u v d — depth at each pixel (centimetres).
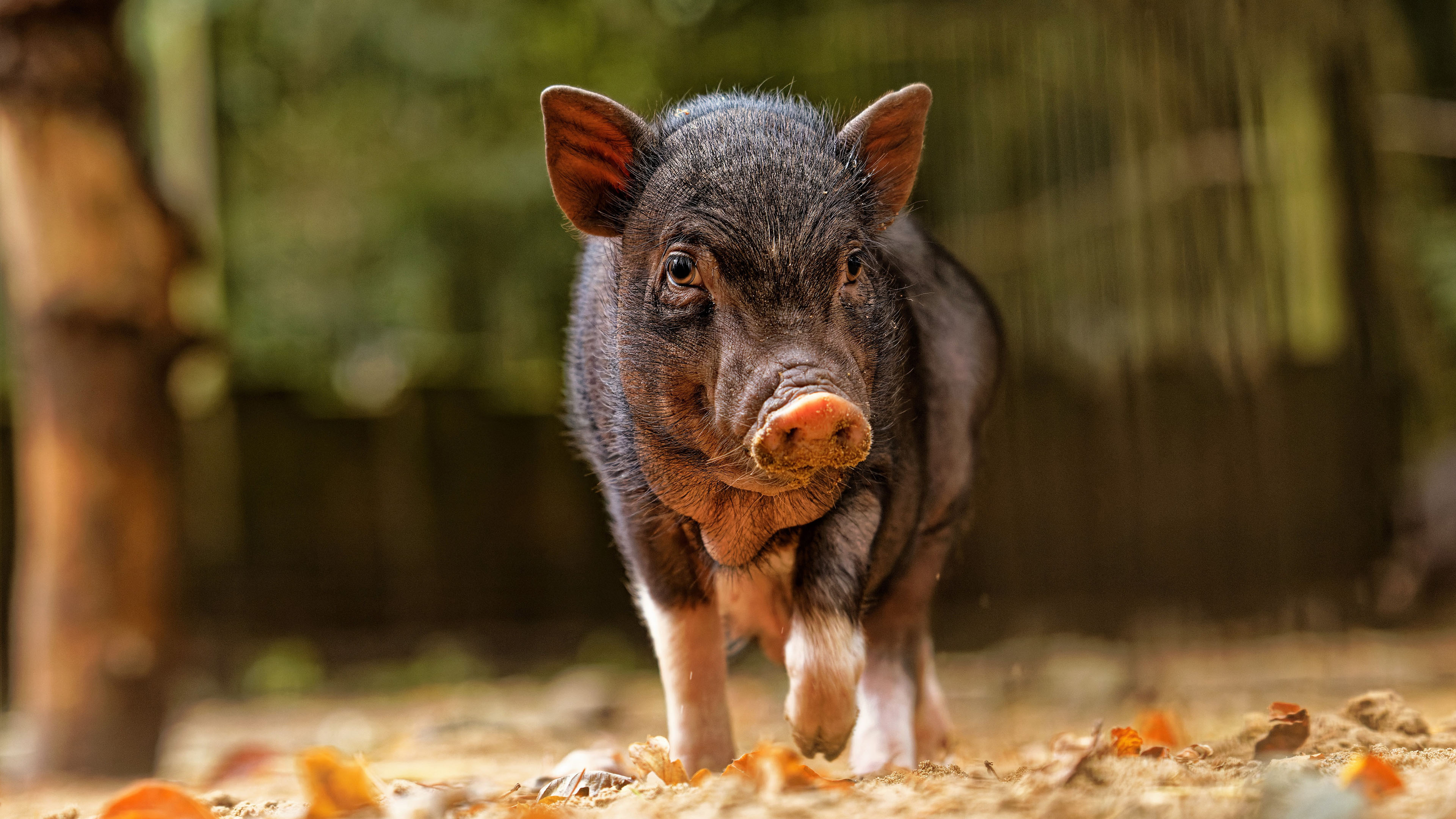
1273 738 542
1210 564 1516
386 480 1923
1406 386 1775
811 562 502
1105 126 1580
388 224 1977
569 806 434
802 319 446
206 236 1382
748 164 470
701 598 539
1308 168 1703
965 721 944
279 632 1873
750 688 1303
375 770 692
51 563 1116
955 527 630
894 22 1642
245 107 1970
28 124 1112
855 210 479
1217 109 1456
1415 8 1906
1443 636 1404
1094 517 1585
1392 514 1684
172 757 1162
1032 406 1603
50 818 560
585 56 1888
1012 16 1580
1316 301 1736
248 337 1991
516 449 1955
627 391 493
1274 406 1498
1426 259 1770
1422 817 345
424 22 1886
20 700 1491
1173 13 1455
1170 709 831
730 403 441
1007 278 1596
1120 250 1526
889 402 512
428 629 1908
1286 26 1584
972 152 1623
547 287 1978
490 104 1948
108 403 1123
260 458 1894
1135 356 1520
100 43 1133
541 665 1798
